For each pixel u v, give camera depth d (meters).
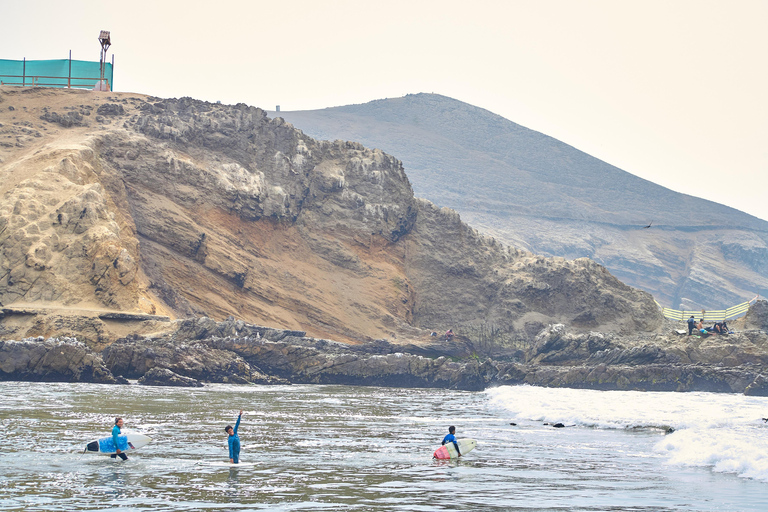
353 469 39.16
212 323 121.69
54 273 115.19
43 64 170.75
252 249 154.62
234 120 164.00
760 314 152.88
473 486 34.88
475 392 119.75
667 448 49.50
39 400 70.81
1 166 135.62
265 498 31.16
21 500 29.84
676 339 143.50
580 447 50.28
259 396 89.44
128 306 117.50
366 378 128.50
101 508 28.73
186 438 49.34
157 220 142.38
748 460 41.81
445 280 179.88
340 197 174.25
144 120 154.62
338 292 161.38
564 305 179.12
